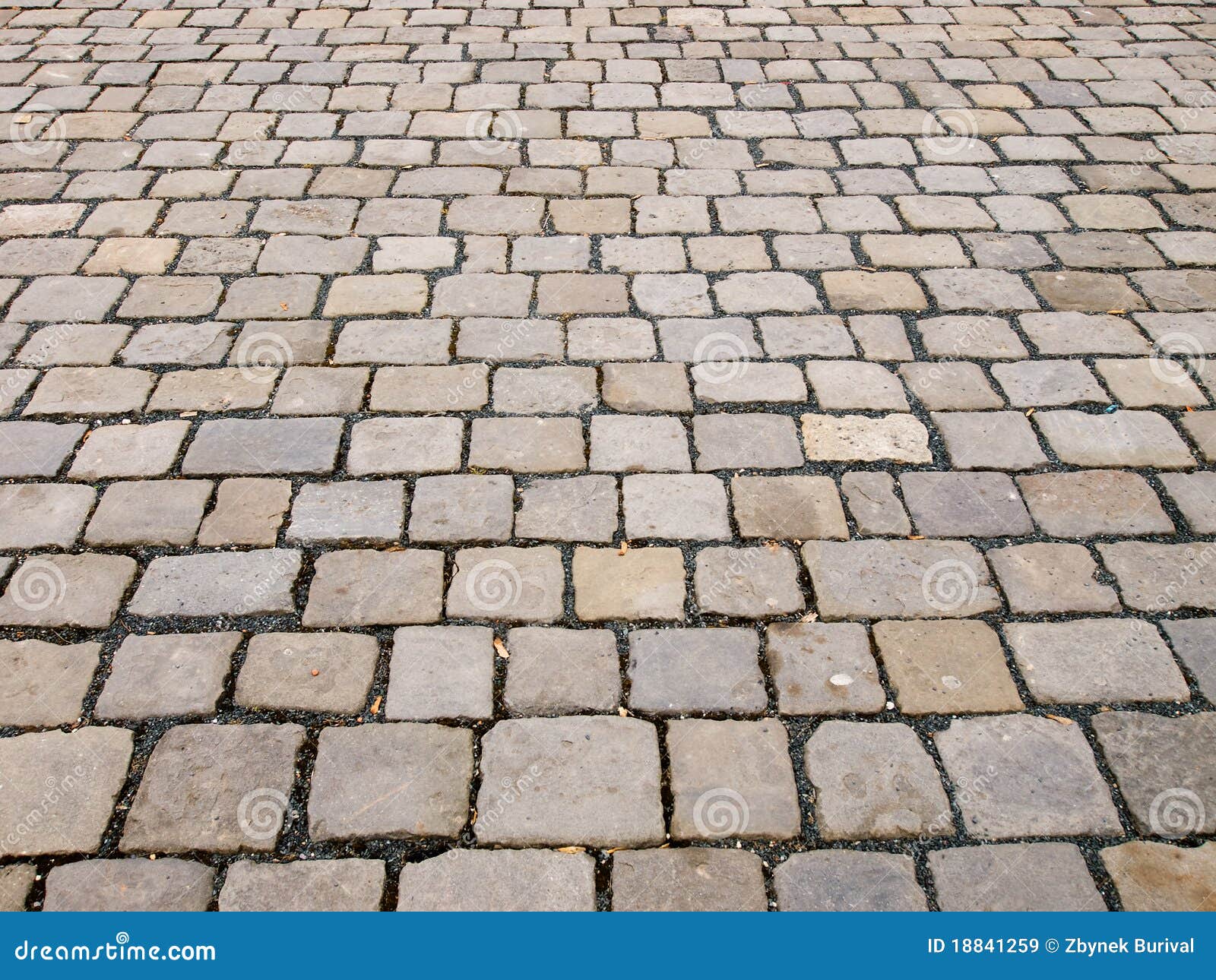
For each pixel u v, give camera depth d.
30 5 5.89
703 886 2.13
